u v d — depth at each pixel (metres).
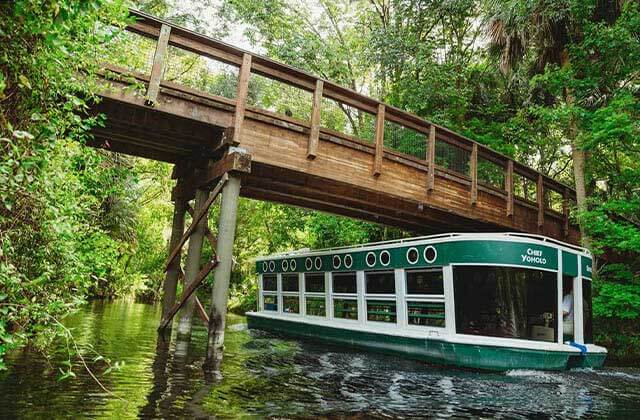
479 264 7.72
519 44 14.11
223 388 5.54
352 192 10.95
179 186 10.45
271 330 13.11
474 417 4.84
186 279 9.31
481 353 7.26
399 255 9.09
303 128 8.83
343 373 7.00
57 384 5.07
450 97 17.08
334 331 10.28
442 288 8.16
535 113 12.98
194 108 7.88
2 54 2.61
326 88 9.14
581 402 5.57
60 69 3.16
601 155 14.99
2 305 3.00
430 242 8.44
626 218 12.38
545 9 12.62
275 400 5.10
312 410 4.78
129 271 26.59
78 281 4.48
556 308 7.93
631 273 12.34
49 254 4.03
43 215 3.54
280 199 12.02
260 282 14.35
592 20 12.93
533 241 7.79
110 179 8.79
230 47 8.02
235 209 7.99
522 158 18.91
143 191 21.56
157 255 28.44
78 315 14.08
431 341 7.92
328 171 9.03
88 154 5.36
